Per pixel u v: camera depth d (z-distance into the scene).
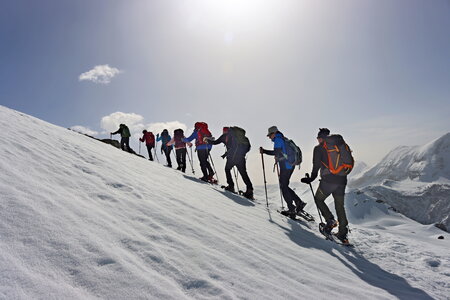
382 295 3.01
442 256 5.91
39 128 6.89
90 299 1.63
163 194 4.71
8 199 2.37
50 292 1.57
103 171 4.82
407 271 4.66
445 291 3.95
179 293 1.96
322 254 4.38
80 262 1.92
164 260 2.35
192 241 2.99
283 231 5.24
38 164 3.77
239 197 8.18
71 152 5.52
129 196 3.86
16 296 1.45
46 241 2.01
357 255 5.19
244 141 8.83
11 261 1.69
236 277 2.47
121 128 14.99
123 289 1.80
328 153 5.48
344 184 5.52
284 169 7.27
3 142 4.18
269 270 2.90
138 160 9.44
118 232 2.56
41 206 2.47
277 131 7.33
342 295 2.76
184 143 11.57
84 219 2.55
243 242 3.57
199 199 5.59
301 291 2.62
